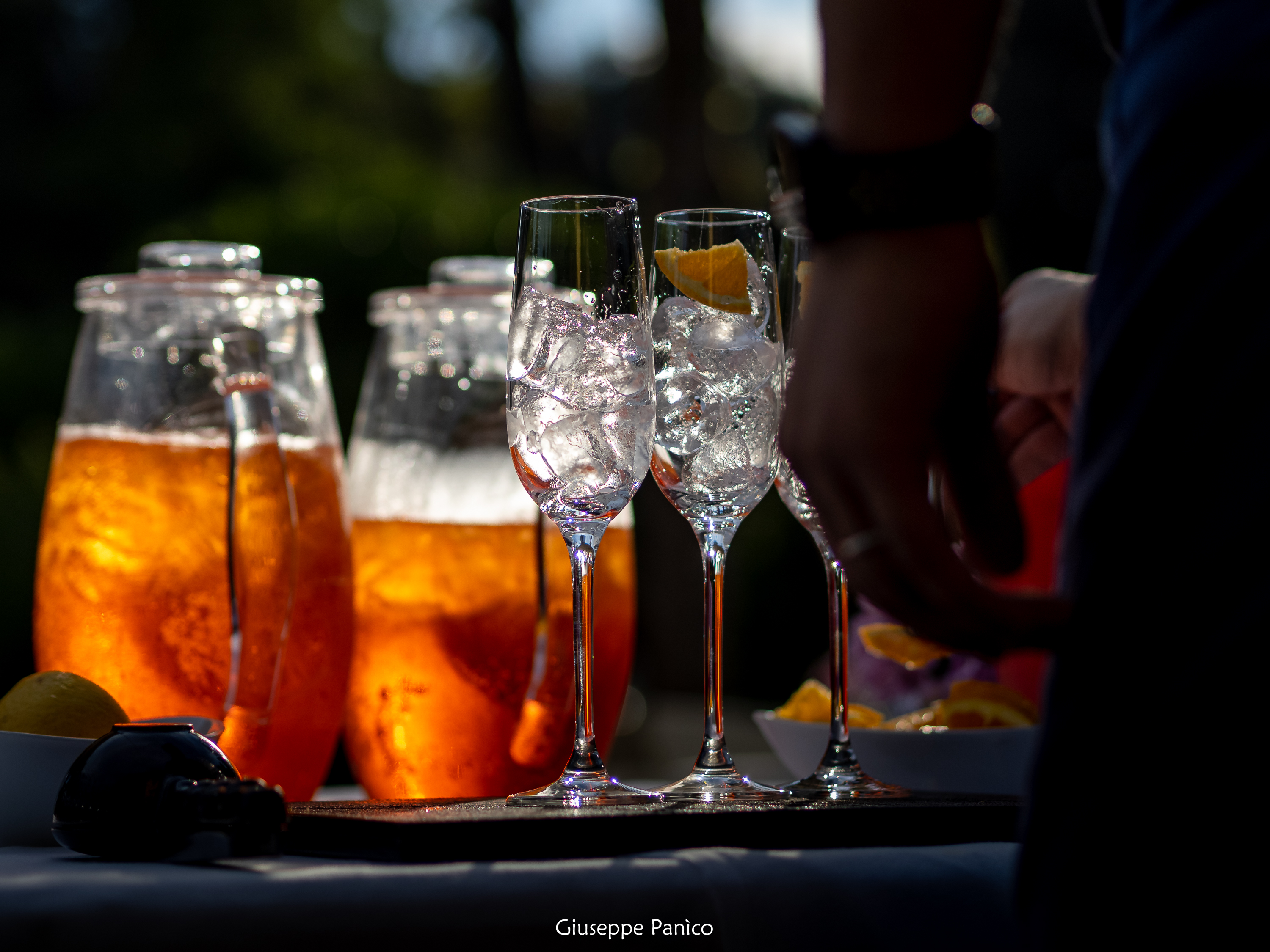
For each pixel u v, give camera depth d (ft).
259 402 3.75
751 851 2.42
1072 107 25.45
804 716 4.17
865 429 1.99
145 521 3.59
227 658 3.59
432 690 3.96
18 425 22.58
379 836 2.39
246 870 2.31
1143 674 1.84
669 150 18.08
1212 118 1.86
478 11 30.45
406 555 4.02
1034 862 1.95
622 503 3.02
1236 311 1.80
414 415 4.21
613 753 12.37
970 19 2.03
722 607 3.34
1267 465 1.75
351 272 21.65
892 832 2.71
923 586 1.96
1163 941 1.78
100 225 29.07
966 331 2.03
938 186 2.01
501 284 4.47
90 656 3.58
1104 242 2.03
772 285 3.34
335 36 34.71
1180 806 1.78
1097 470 1.92
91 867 2.39
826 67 2.15
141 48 30.71
